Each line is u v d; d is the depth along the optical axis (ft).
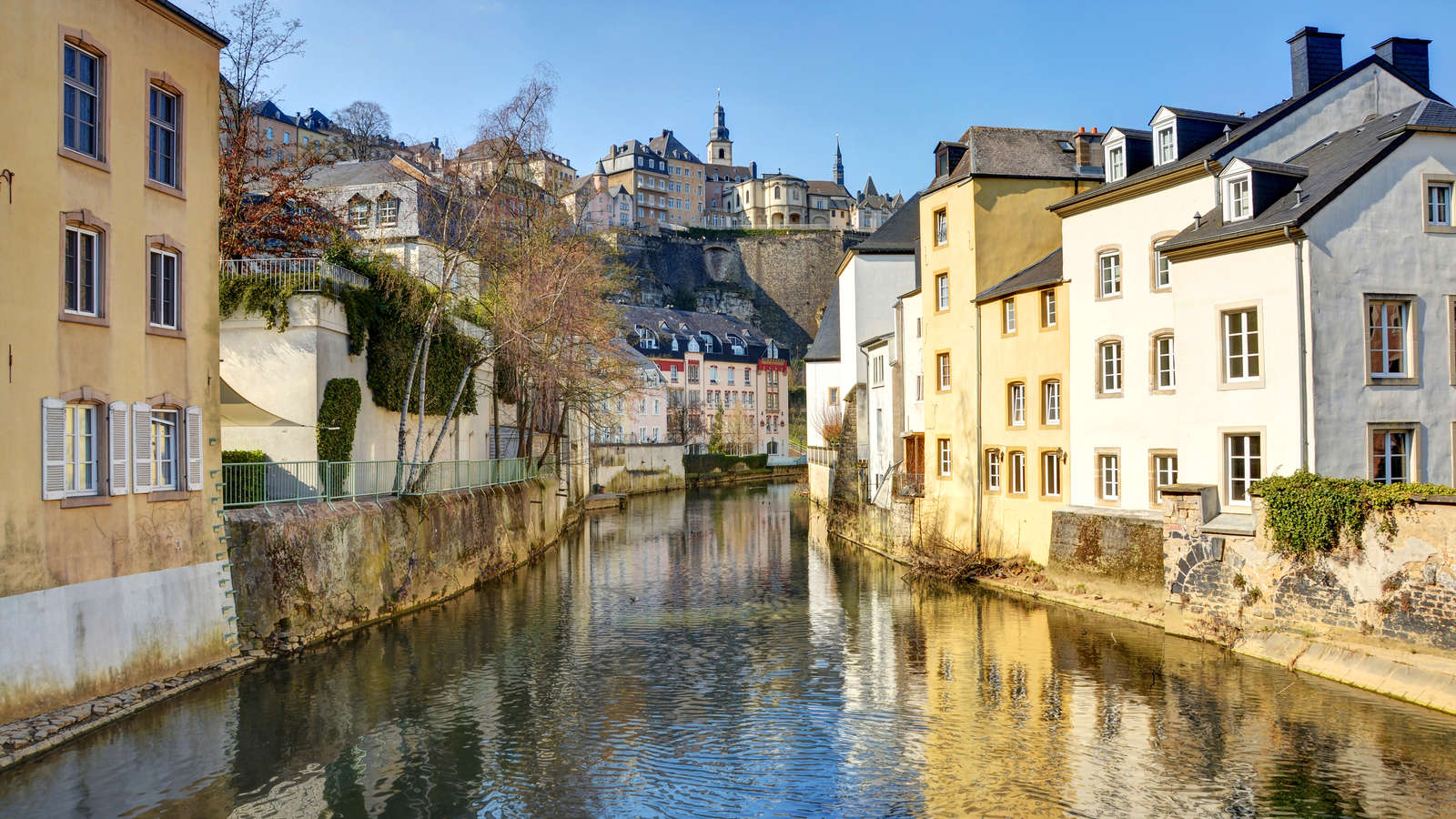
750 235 479.82
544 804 44.73
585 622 85.20
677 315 369.91
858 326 162.91
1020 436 100.37
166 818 41.52
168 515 60.34
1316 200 68.49
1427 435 70.08
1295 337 68.64
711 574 114.21
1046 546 96.27
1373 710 54.75
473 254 117.39
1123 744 50.96
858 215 589.32
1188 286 76.43
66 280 53.16
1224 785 45.06
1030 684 62.49
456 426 125.90
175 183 62.95
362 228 128.26
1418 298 70.08
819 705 59.57
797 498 242.17
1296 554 65.46
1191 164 79.97
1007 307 102.73
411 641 76.54
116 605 55.42
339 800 44.55
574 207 154.81
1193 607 74.02
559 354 136.56
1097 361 89.15
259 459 80.69
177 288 62.39
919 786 46.29
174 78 62.59
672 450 283.38
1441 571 56.49
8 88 49.32
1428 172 70.90
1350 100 84.38
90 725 51.19
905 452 129.08
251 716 55.77
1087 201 90.07
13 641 48.34
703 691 63.16
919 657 70.79
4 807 41.91
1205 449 75.25
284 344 87.15
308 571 73.92
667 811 43.93
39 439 50.47
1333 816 41.45
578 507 188.96
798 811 43.75
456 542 102.17
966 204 108.68
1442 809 41.93
